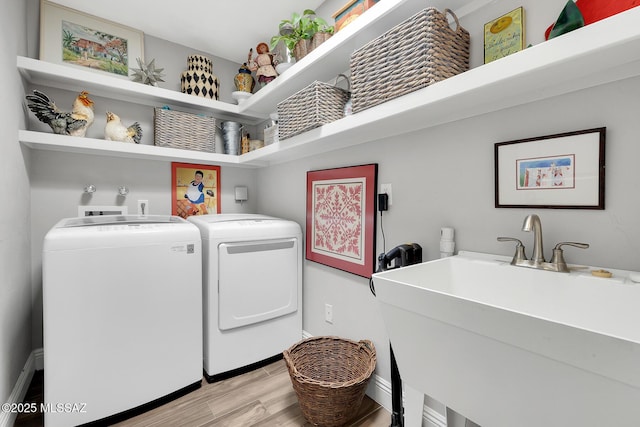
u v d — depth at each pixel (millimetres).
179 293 1575
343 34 1300
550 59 702
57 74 1619
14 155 1422
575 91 876
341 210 1738
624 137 794
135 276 1438
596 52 657
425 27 952
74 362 1293
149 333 1479
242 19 1994
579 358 486
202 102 2176
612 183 816
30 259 1715
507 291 928
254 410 1489
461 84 868
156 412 1469
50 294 1245
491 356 614
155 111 2031
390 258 1224
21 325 1547
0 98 1238
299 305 2066
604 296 741
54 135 1606
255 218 2096
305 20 1580
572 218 892
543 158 941
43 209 1787
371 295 1574
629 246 791
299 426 1384
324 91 1421
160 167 2211
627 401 455
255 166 2602
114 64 1997
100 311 1348
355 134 1497
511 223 1023
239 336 1804
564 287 810
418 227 1333
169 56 2246
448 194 1214
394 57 1060
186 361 1604
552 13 917
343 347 1684
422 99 972
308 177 2008
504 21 1018
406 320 780
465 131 1153
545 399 553
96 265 1339
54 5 1810
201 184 2402
